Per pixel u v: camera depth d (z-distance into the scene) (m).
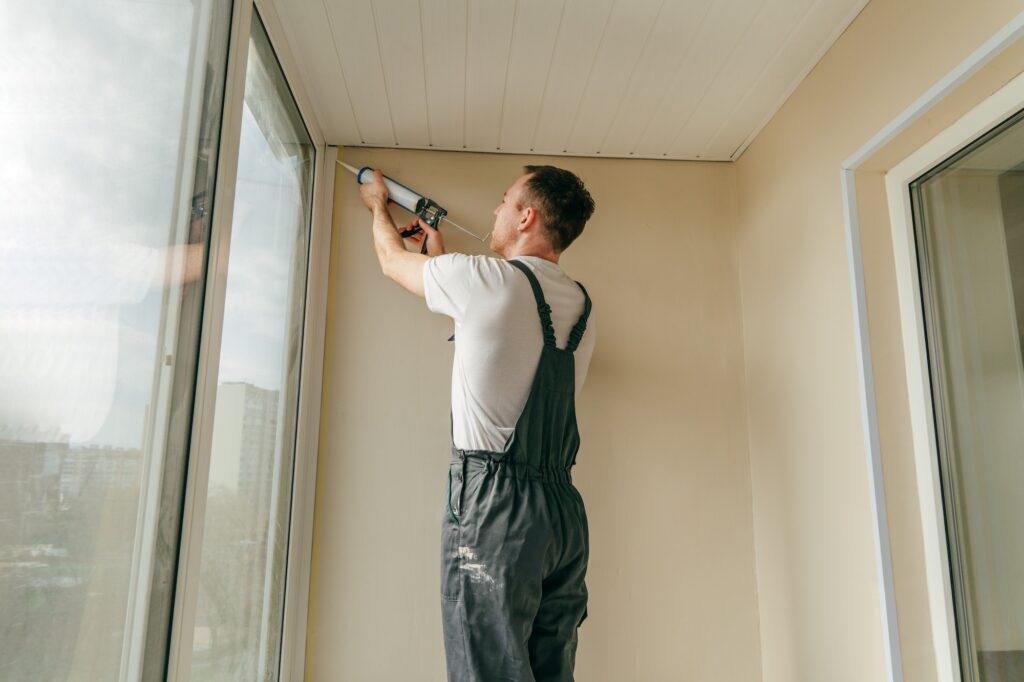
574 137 2.48
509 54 2.04
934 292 1.75
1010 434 1.50
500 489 1.71
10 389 0.79
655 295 2.53
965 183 1.65
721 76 2.13
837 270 1.92
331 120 2.38
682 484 2.40
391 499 2.29
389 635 2.21
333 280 2.43
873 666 1.72
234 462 1.64
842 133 1.91
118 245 1.02
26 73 0.83
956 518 1.65
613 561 2.32
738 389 2.49
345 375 2.36
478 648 1.63
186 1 1.24
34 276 0.83
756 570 2.36
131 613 1.06
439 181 2.54
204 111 1.32
